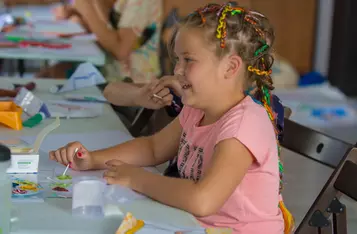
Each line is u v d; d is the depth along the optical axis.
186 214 1.35
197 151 1.54
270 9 6.55
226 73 1.47
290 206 3.00
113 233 1.23
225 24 1.44
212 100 1.50
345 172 1.59
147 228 1.24
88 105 2.35
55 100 2.40
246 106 1.47
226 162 1.39
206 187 1.35
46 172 1.58
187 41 1.46
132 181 1.46
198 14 1.47
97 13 3.79
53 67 4.06
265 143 1.44
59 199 1.38
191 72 1.46
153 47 3.88
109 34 3.77
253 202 1.46
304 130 1.97
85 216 1.30
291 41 6.64
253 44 1.48
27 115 2.12
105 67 3.88
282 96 5.41
